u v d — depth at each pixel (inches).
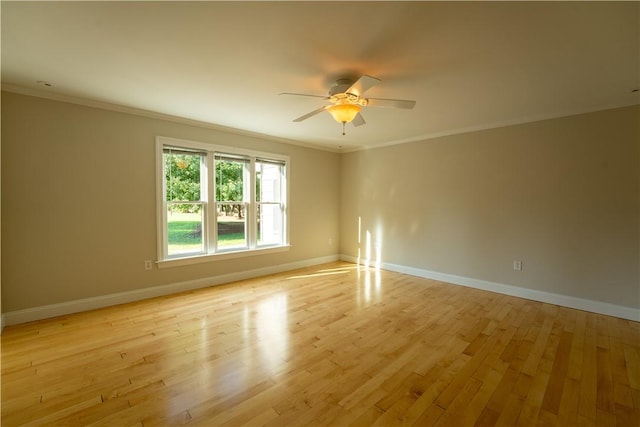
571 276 135.3
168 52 83.4
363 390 75.9
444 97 116.6
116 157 132.1
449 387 77.4
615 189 124.3
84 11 64.9
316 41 77.1
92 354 91.6
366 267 212.5
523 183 147.8
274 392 74.7
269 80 101.5
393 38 75.4
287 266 202.4
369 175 216.2
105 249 130.6
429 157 183.3
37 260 115.6
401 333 108.2
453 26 70.1
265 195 191.2
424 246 186.5
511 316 124.6
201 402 70.7
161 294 147.0
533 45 78.4
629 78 98.5
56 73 97.3
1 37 75.6
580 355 93.5
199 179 160.2
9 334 104.0
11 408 67.7
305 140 199.9
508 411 68.7
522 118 144.4
